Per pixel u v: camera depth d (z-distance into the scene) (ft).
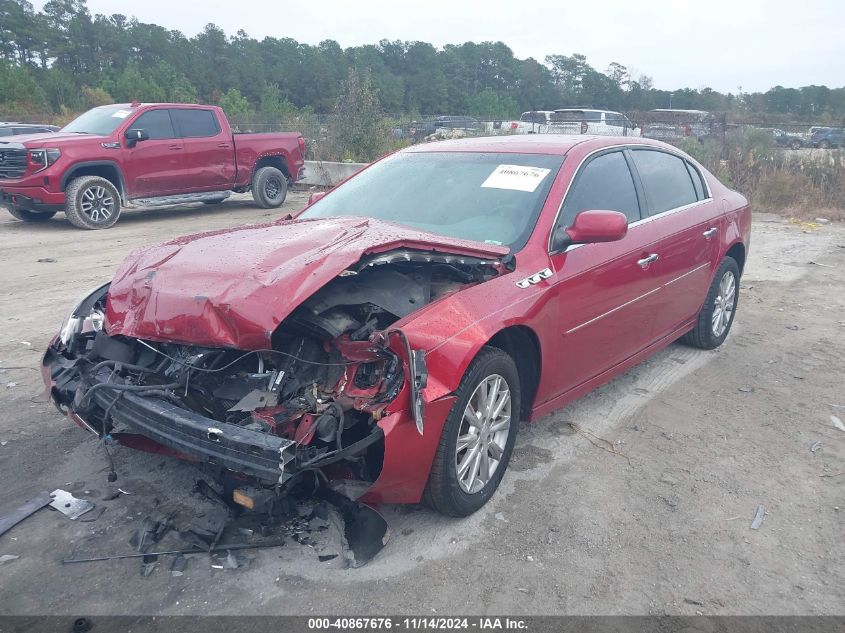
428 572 9.86
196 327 9.61
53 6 303.89
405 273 11.32
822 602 9.48
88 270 27.91
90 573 9.68
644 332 15.74
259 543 10.23
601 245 13.71
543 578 9.82
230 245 11.12
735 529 11.12
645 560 10.28
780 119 68.28
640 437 14.25
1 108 121.80
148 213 46.32
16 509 11.18
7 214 46.29
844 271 29.43
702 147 53.36
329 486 9.78
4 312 21.95
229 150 44.80
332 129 61.67
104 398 10.51
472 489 11.12
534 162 14.20
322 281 9.66
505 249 12.02
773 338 20.80
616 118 88.48
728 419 15.17
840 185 46.52
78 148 37.88
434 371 9.98
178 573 9.68
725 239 18.63
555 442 13.94
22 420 14.33
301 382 10.14
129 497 11.55
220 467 9.83
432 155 15.81
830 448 13.89
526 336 12.04
